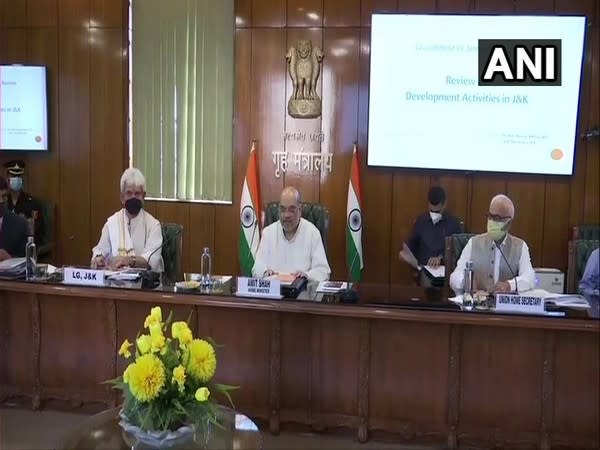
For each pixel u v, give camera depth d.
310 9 4.94
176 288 3.12
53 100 5.36
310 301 2.92
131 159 5.32
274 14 4.99
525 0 4.72
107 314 3.15
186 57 5.15
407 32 4.78
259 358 3.04
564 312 2.81
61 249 5.41
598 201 4.79
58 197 5.43
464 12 4.78
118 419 2.32
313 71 4.95
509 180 4.87
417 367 2.92
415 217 4.96
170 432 2.02
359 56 4.92
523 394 2.86
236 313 3.04
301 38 4.98
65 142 5.38
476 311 2.80
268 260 3.54
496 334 2.84
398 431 2.96
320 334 2.98
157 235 3.62
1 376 3.33
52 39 5.31
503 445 2.91
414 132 4.88
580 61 4.66
